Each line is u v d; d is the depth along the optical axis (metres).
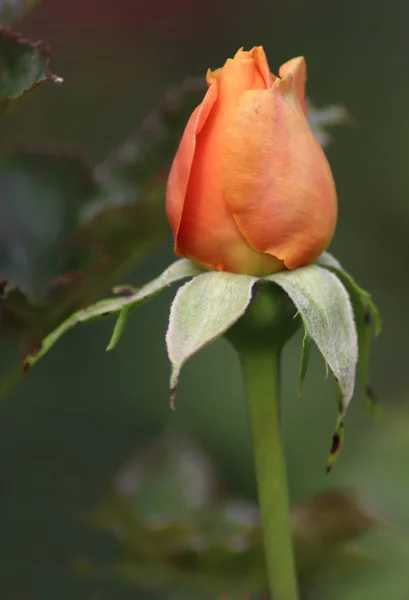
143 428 0.98
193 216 0.61
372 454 0.75
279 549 0.62
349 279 0.61
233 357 0.99
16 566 0.75
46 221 0.66
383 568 0.69
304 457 0.92
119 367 1.00
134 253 0.66
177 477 0.69
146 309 1.03
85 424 0.97
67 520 0.78
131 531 0.67
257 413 0.62
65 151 0.66
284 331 0.61
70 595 0.74
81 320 0.61
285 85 0.60
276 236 0.61
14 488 0.86
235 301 0.60
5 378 0.65
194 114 0.60
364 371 0.63
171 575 0.67
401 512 0.72
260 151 0.60
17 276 0.65
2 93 0.62
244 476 0.95
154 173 0.66
